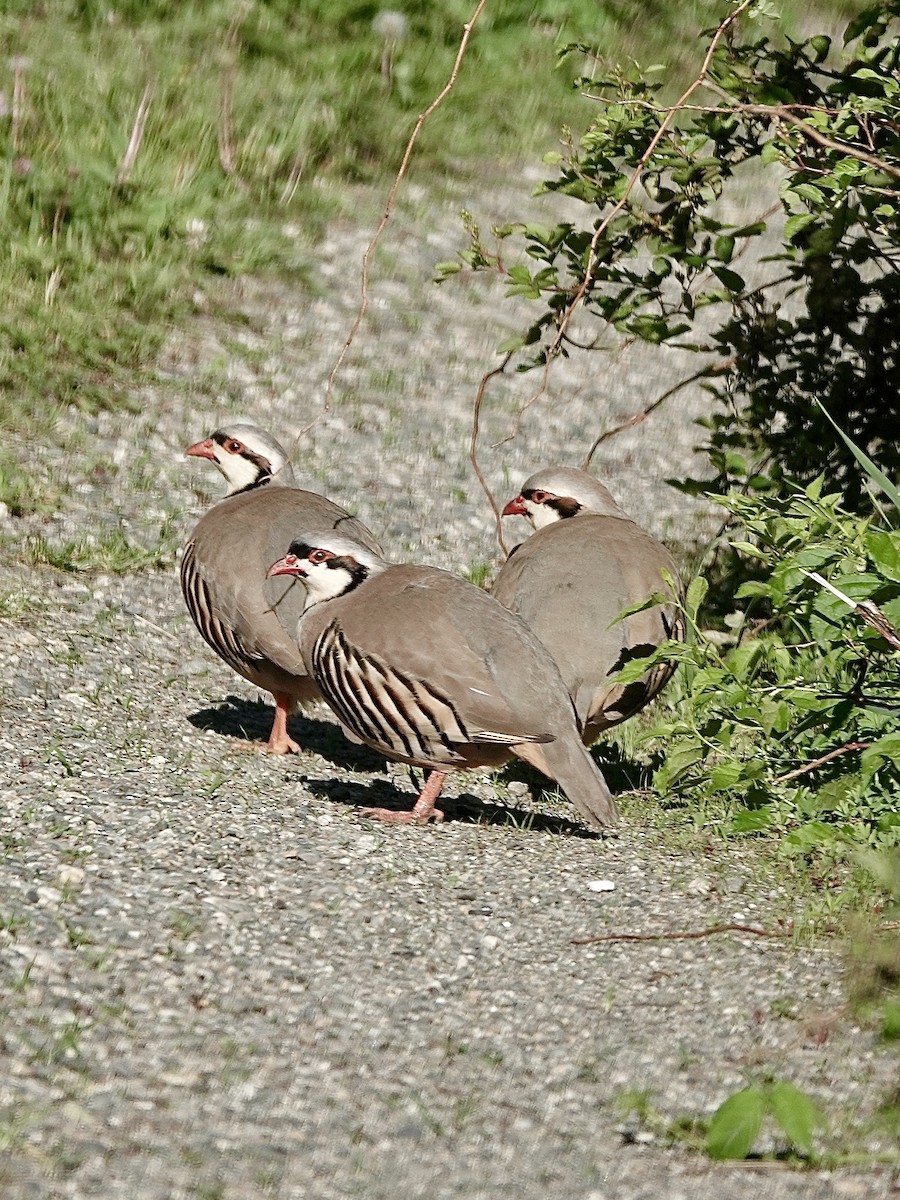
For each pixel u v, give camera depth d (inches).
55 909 333.1
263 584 462.6
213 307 813.2
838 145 402.9
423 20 1139.9
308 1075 285.0
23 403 693.9
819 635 368.2
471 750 416.2
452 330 842.2
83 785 407.2
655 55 1170.6
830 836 362.9
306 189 939.3
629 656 435.2
